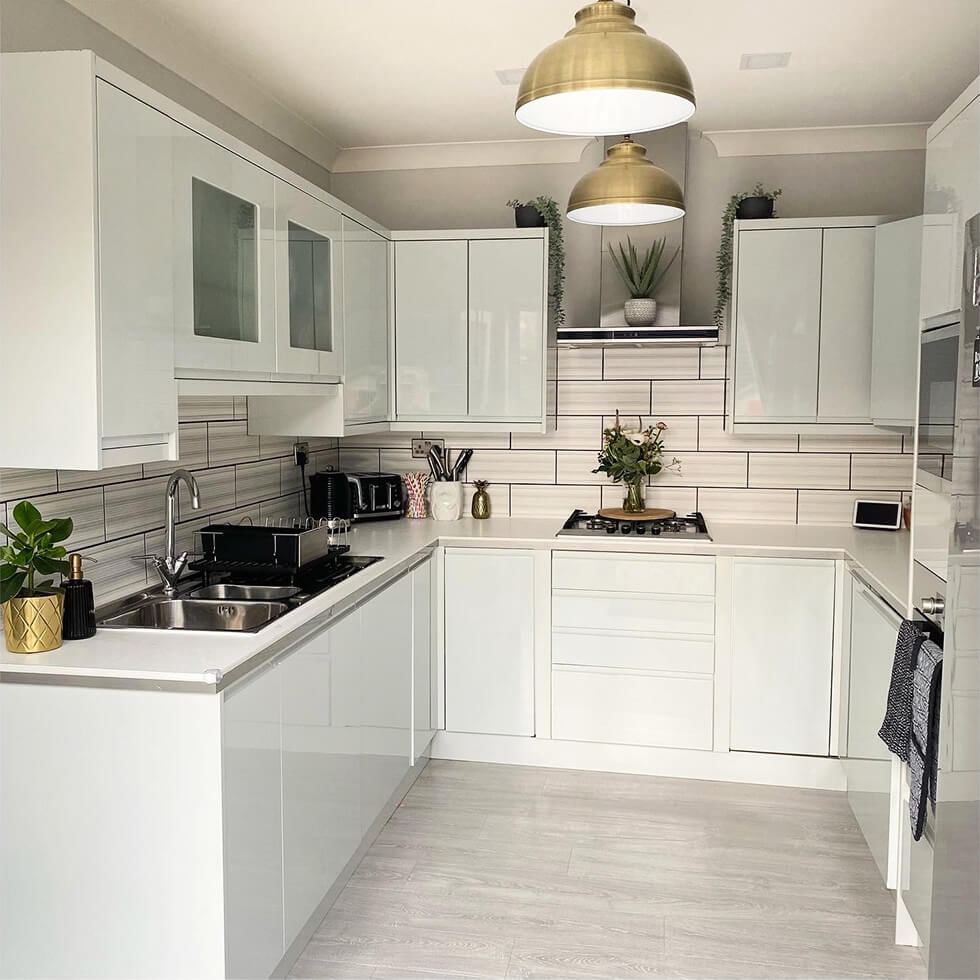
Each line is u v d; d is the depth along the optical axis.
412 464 4.43
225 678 1.97
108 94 2.02
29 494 2.30
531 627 3.78
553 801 3.50
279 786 2.27
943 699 1.75
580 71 1.73
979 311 1.63
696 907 2.77
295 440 4.00
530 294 3.93
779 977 2.44
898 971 2.46
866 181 3.98
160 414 2.24
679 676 3.70
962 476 1.68
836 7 2.69
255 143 3.56
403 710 3.37
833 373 3.76
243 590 2.81
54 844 2.06
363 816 2.92
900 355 3.54
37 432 2.04
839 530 3.97
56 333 2.01
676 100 1.93
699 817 3.37
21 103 1.99
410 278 4.02
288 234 2.96
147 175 2.16
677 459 4.19
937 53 3.05
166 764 1.99
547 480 4.31
